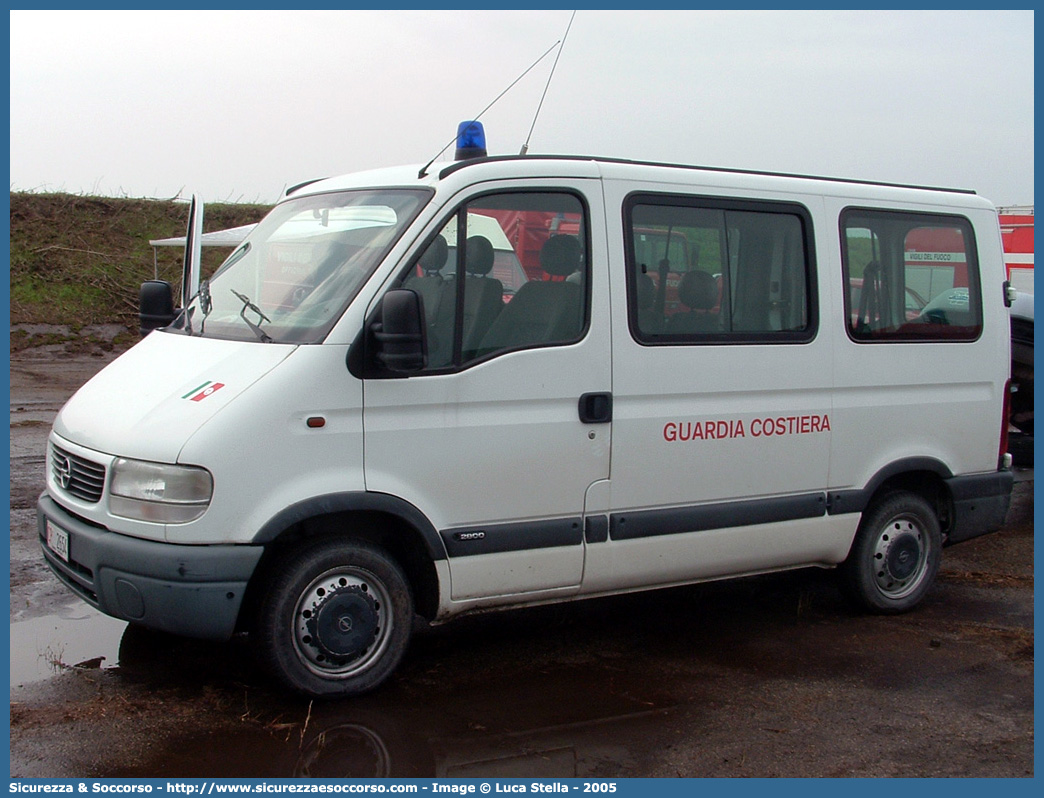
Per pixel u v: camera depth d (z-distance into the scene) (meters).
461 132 5.23
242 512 4.10
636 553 5.06
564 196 4.84
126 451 4.20
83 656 4.88
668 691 4.77
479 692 4.68
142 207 23.59
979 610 6.25
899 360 5.84
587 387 4.83
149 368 4.73
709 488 5.25
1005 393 6.34
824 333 5.57
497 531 4.67
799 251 5.55
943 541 6.30
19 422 11.22
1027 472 10.17
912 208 5.99
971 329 6.18
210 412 4.15
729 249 5.30
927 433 6.00
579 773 3.89
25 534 6.82
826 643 5.56
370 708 4.43
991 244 6.32
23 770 3.73
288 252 4.99
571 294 4.83
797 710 4.60
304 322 4.42
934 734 4.39
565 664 5.09
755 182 5.44
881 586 6.04
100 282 20.89
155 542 4.12
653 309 5.05
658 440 5.05
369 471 4.34
